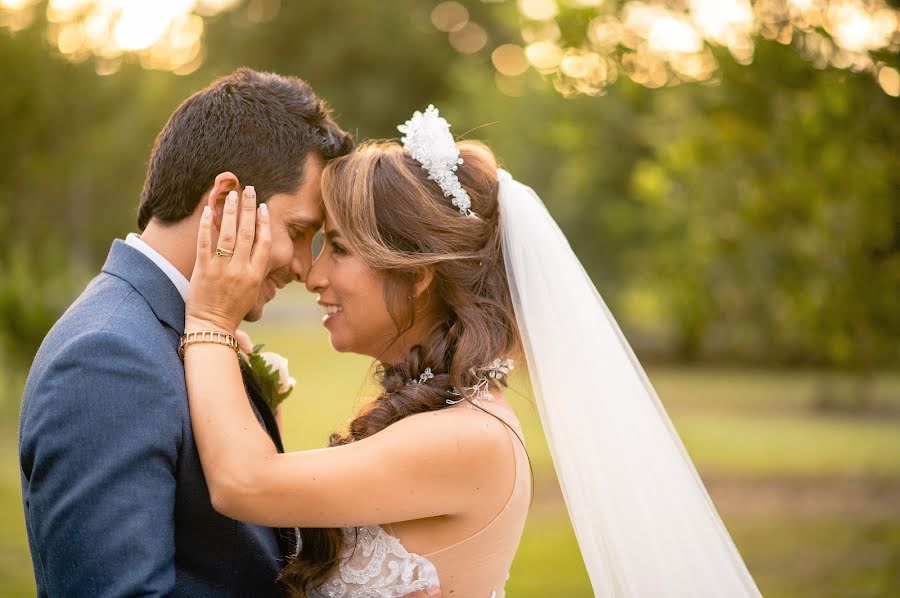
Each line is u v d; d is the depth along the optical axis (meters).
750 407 14.52
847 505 8.38
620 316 17.36
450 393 2.21
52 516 1.82
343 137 2.35
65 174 8.69
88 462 1.83
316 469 1.99
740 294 7.41
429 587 2.13
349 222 2.26
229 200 2.09
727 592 2.37
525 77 14.38
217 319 2.07
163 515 1.88
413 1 30.20
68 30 8.42
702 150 6.27
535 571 6.22
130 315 1.99
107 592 1.79
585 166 10.62
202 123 2.15
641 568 2.32
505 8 6.42
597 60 5.65
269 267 2.21
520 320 2.40
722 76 5.44
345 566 2.17
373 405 2.28
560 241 2.44
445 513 2.11
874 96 4.88
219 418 1.97
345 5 29.77
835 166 5.39
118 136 8.73
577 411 2.36
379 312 2.31
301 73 30.11
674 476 2.39
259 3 31.28
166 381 1.94
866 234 5.62
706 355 20.67
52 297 9.57
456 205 2.33
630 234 15.48
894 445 11.31
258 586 2.15
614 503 2.33
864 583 6.25
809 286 6.32
